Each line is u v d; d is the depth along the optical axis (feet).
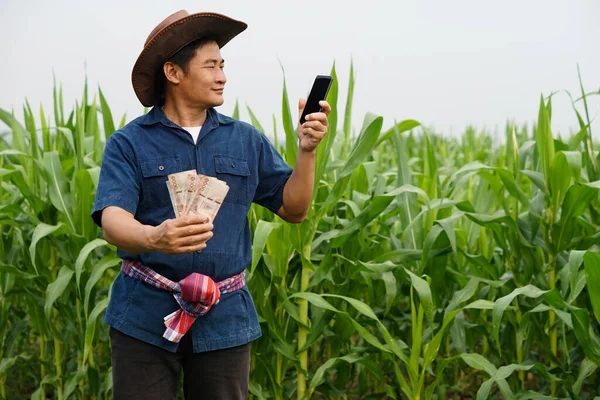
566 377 12.56
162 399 8.52
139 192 8.36
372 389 16.22
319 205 12.57
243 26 8.66
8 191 16.74
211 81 8.41
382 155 26.45
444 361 12.03
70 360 14.90
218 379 8.66
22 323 15.03
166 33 8.18
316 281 12.60
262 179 9.14
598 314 10.93
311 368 14.64
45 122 16.22
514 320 13.57
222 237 8.50
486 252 15.11
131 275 8.52
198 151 8.52
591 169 13.78
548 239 13.05
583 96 13.70
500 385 11.42
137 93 8.77
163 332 8.37
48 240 14.42
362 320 13.75
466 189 19.07
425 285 11.69
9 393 15.98
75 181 14.12
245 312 8.79
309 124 8.32
